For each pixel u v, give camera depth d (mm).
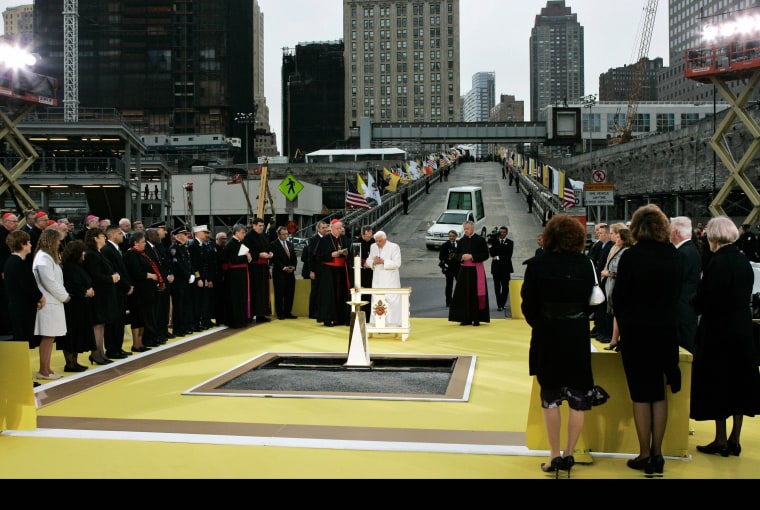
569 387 5199
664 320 5215
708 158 49406
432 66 187375
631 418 5715
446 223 32875
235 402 7754
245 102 164750
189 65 151750
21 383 6633
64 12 95000
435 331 13562
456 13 186625
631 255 5273
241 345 11984
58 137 47969
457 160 97375
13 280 8789
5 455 5840
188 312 13406
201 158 104562
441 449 5871
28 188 51031
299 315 16828
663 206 50656
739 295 5645
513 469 5387
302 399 7898
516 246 32625
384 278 12977
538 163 57562
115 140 49625
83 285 9586
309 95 188875
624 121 120312
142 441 6223
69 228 14219
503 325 14469
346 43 189500
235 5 156875
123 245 12734
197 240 13992
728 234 5715
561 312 5199
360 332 9961
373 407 7492
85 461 5664
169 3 150000
